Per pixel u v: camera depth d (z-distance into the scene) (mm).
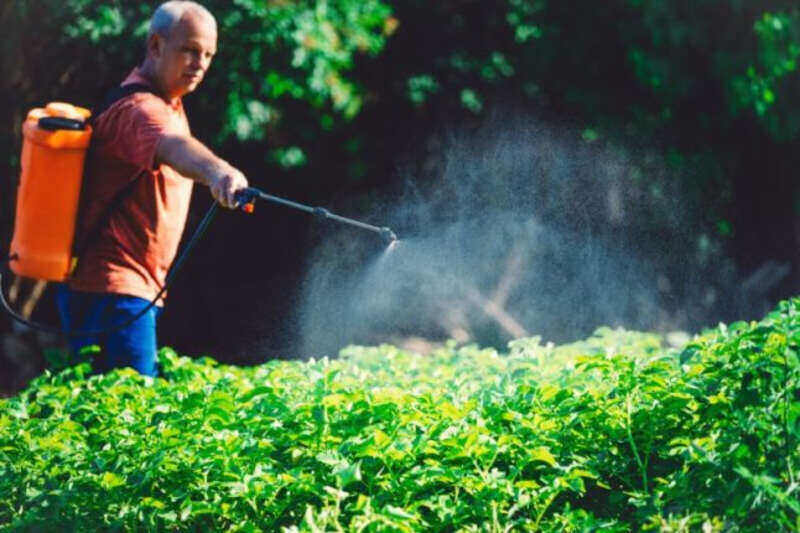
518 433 5684
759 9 13781
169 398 6551
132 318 7672
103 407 6594
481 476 5387
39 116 7555
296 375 7359
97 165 7566
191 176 7082
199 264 13820
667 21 13414
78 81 12367
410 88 13180
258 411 6082
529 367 7199
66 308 7844
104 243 7668
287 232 13719
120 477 5547
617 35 13523
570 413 5809
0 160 12352
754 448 5062
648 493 5402
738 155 14156
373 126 13344
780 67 13867
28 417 6906
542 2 13508
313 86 12266
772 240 14438
